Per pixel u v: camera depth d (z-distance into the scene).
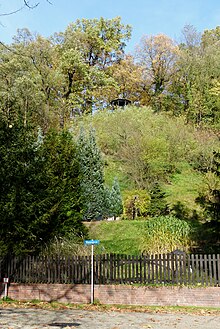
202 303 12.37
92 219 25.67
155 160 30.72
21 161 16.34
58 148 20.22
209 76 43.22
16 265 14.27
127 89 49.72
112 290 13.01
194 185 32.25
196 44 49.25
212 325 9.52
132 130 34.06
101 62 50.66
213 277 12.76
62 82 42.69
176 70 47.62
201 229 21.77
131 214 26.75
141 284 13.09
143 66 49.66
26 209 15.27
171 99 47.31
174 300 12.55
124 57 50.91
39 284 13.68
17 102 30.27
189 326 9.34
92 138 27.80
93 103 46.72
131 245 20.86
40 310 11.70
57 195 16.78
